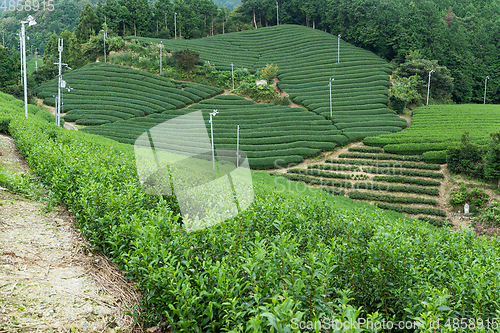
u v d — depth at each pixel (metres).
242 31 86.31
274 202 6.23
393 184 29.47
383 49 67.12
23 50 23.44
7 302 3.30
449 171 30.16
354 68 59.41
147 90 53.81
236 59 69.50
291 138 38.06
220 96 53.09
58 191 6.50
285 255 3.59
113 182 5.89
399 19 66.00
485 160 27.61
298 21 93.12
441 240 7.28
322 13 84.81
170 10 93.25
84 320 3.35
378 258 4.27
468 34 70.19
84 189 5.08
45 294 3.60
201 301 3.28
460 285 4.24
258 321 2.47
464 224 25.03
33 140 10.91
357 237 4.90
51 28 117.25
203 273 3.23
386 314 4.17
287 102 50.59
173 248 3.68
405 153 33.53
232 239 3.80
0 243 4.53
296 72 60.53
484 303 3.85
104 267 4.55
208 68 62.62
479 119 41.03
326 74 57.88
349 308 2.74
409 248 4.62
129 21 86.12
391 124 40.72
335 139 37.19
